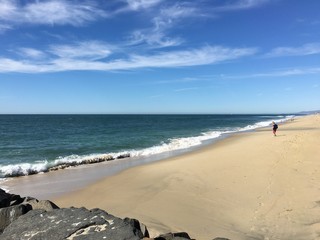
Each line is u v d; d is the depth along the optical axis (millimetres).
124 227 4430
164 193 11531
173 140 34375
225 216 9211
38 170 17562
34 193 12836
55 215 4855
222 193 11234
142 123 85812
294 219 8734
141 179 14133
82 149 27875
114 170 17250
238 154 18484
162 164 17578
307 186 11305
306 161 14820
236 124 75062
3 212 5203
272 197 10523
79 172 17188
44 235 4363
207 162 16703
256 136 32312
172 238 4895
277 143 21391
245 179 12727
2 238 4477
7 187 13977
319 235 7727
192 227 8336
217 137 35219
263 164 14922
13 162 21016
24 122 93062
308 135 23500
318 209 9266
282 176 12703
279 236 7789
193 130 52188
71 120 112188
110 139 37188
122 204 10570
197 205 10141
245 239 7582
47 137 40969
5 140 36938
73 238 4223
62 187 13734
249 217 9070
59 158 22484
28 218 4855
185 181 13070
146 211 9688
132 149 27562
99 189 12961
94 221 4570
